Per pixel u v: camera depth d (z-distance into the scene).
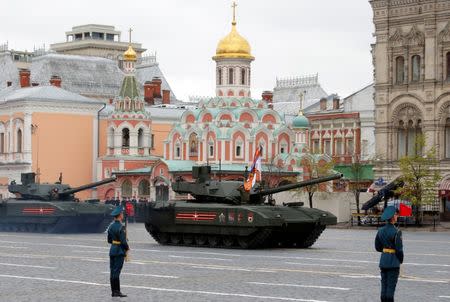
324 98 122.00
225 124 100.81
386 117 77.94
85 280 29.47
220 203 46.59
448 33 74.19
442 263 35.59
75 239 52.75
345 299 24.47
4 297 25.19
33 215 60.28
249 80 105.44
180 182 48.28
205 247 45.81
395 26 77.31
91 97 135.00
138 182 104.12
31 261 36.72
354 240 52.41
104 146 112.50
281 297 24.91
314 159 97.25
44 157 108.25
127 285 27.92
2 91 127.25
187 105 132.75
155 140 114.94
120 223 25.36
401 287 27.05
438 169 74.19
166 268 33.50
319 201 78.31
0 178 111.56
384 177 77.81
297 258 38.34
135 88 109.88
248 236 44.12
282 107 134.75
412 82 76.44
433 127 75.00
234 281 28.95
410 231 64.31
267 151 102.31
